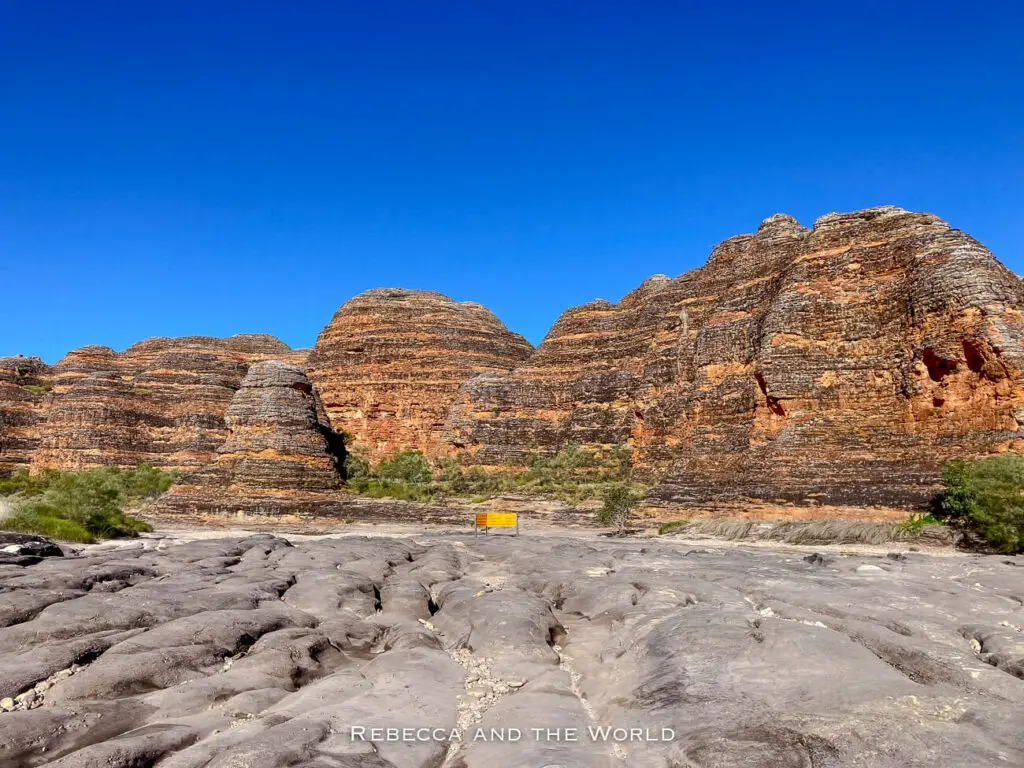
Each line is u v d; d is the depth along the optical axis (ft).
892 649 47.37
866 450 157.48
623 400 237.45
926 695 37.91
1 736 36.65
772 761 31.68
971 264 155.94
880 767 30.78
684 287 239.50
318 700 43.62
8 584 72.18
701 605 62.49
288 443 242.17
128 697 44.80
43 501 150.51
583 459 231.91
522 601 66.33
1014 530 114.11
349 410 317.63
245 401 251.19
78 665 50.49
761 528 146.41
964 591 67.41
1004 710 35.86
